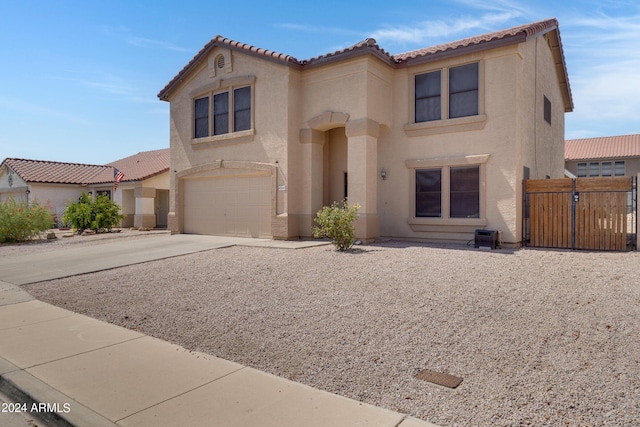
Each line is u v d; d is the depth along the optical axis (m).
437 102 14.52
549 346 5.38
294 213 15.64
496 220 13.28
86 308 8.21
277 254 12.38
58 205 31.02
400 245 13.63
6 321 7.41
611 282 7.87
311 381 4.95
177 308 7.88
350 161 14.56
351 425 3.91
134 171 29.81
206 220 18.44
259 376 5.06
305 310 7.30
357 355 5.52
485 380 4.70
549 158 17.73
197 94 18.31
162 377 5.05
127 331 6.83
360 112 14.32
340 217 12.48
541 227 13.05
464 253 11.66
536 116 15.49
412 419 4.01
